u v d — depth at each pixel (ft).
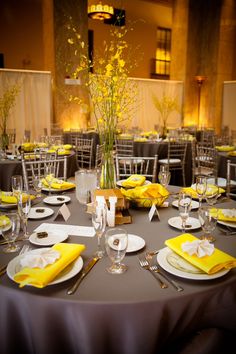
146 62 43.86
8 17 34.53
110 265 4.20
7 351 3.80
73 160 15.06
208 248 4.20
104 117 5.90
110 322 3.43
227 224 5.54
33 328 3.61
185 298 3.55
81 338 3.50
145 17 42.55
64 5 25.98
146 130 33.94
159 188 6.59
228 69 35.55
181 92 35.35
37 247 4.75
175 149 19.33
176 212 6.37
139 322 3.44
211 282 3.83
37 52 36.32
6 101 20.12
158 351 3.66
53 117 28.12
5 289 3.65
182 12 34.12
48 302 3.47
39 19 35.94
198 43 35.37
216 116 35.65
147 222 5.81
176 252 4.28
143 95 33.32
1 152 14.47
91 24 38.88
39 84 27.50
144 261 4.30
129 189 7.27
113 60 5.74
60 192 7.82
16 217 4.71
